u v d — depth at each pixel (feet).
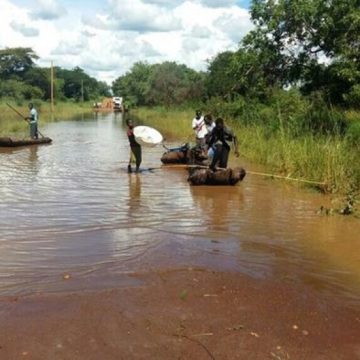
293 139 55.93
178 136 98.27
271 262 24.62
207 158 53.11
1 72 314.14
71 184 44.70
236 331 17.34
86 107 346.54
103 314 18.30
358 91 59.62
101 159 63.00
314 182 42.98
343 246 27.58
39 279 21.72
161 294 20.08
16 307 18.85
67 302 19.29
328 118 60.34
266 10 69.26
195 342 16.53
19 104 218.38
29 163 58.59
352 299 20.52
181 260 24.20
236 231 30.01
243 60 71.77
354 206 36.19
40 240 27.45
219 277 22.07
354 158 43.27
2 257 24.61
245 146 67.46
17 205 35.91
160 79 236.63
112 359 15.51
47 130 121.60
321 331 17.67
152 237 28.12
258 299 19.98
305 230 30.60
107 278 21.80
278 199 39.24
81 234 28.68
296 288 21.35
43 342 16.39
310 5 62.95
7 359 15.42
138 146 51.42
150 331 17.16
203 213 34.32
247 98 89.81
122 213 33.88
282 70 72.49
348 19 59.52
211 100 118.83
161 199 38.63
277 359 15.78
